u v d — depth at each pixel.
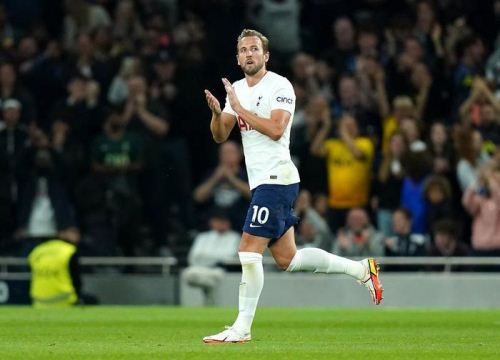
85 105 69.75
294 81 71.25
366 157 65.12
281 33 76.31
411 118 64.38
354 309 54.81
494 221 59.56
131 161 66.62
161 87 71.12
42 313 48.97
